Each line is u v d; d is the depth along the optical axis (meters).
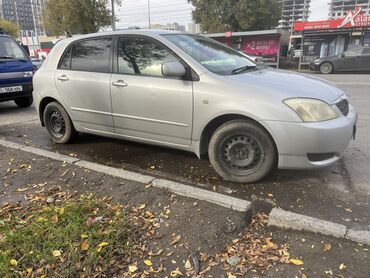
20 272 2.78
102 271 2.78
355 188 4.01
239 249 3.00
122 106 4.76
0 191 4.27
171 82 4.29
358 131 6.32
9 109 9.85
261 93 3.83
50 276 2.74
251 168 4.07
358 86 12.53
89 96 5.10
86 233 3.18
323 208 3.59
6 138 6.55
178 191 3.80
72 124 5.67
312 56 25.66
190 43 4.62
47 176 4.55
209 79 4.08
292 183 4.14
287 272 2.71
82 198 3.90
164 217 3.47
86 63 5.18
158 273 2.78
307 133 3.67
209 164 4.81
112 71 4.86
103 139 6.10
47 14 29.31
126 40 4.77
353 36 24.39
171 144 4.54
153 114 4.49
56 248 3.02
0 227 3.36
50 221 3.37
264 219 3.40
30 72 9.41
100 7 28.94
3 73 8.83
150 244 3.10
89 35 5.24
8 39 9.59
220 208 3.51
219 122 4.22
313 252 2.90
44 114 5.91
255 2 31.97
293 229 3.18
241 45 28.33
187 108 4.19
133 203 3.76
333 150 3.82
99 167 4.53
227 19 33.09
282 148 3.78
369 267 2.70
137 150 5.48
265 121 3.76
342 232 3.02
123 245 3.06
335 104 3.90
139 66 4.61
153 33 4.60
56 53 5.64
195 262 2.87
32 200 3.97
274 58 27.61
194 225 3.32
